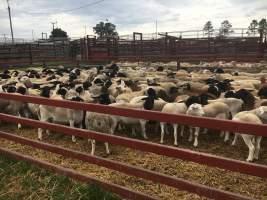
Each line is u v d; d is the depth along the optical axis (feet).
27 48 100.12
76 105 15.69
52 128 17.88
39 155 24.32
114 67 67.10
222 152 25.55
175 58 69.41
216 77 48.24
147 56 74.95
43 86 42.55
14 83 44.27
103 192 15.71
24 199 16.67
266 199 17.53
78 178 16.94
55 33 256.11
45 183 17.39
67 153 17.24
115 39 88.94
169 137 29.78
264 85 40.14
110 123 27.30
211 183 19.47
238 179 19.80
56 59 92.53
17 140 19.90
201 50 79.97
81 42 93.04
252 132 11.10
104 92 37.47
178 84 40.52
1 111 33.55
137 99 31.12
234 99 29.37
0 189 17.80
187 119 12.39
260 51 72.23
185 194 17.58
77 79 50.72
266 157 24.35
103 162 15.74
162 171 21.26
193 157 12.86
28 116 35.17
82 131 16.43
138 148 14.35
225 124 11.57
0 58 88.33
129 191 14.99
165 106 28.48
